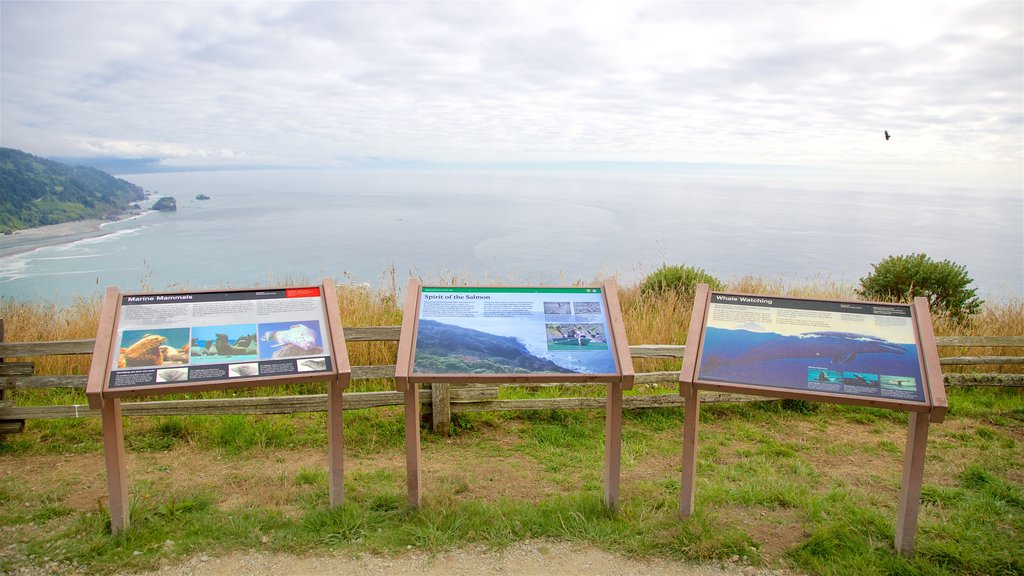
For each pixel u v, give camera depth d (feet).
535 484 15.57
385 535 12.37
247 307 13.30
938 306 31.22
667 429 20.10
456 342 13.23
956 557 11.68
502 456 17.74
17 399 21.15
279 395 21.94
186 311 13.00
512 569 11.33
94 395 11.47
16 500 14.16
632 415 21.11
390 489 14.78
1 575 10.89
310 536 12.23
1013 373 25.46
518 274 33.91
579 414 21.12
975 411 21.79
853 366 12.23
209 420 19.36
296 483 15.26
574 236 638.12
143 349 12.23
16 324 25.62
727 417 21.21
